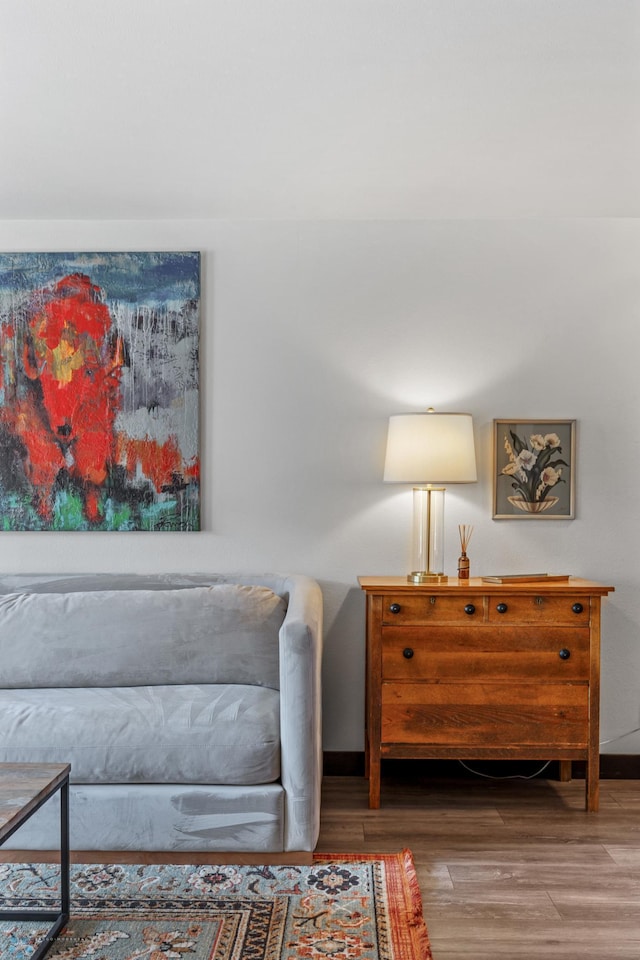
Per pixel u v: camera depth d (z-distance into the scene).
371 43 2.45
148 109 2.82
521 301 3.70
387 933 2.25
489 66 2.55
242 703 2.80
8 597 3.28
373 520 3.70
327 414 3.71
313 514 3.71
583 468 3.70
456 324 3.70
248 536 3.71
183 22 2.36
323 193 3.44
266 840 2.63
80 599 3.22
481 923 2.33
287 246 3.70
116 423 3.67
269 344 3.70
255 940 2.21
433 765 3.64
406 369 3.70
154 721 2.71
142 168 3.23
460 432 3.39
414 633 3.21
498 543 3.71
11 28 2.39
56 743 2.66
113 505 3.68
